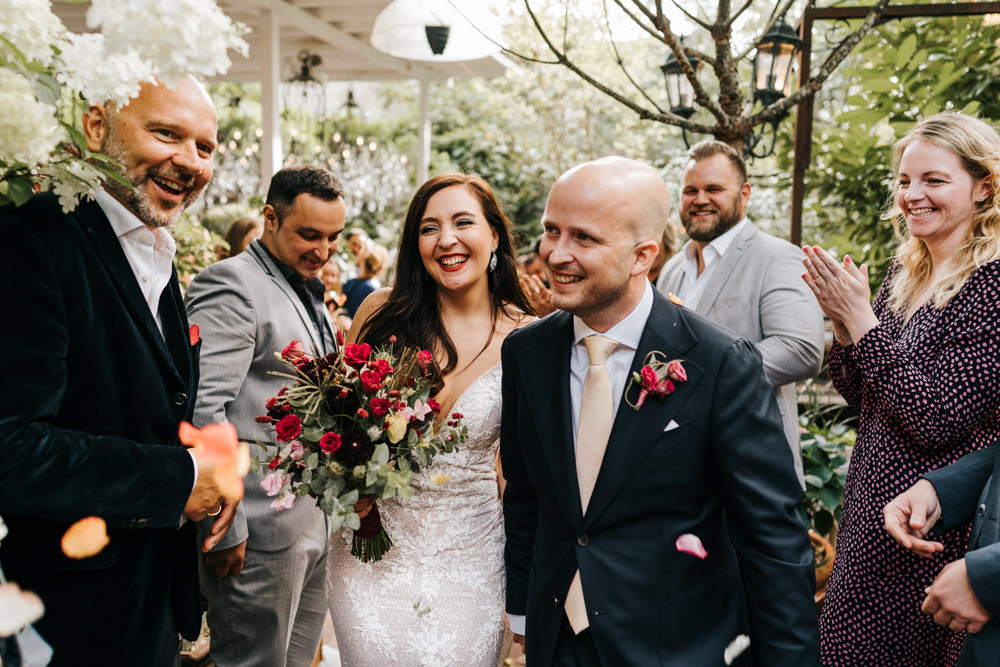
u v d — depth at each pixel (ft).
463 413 7.09
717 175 9.98
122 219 5.35
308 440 5.96
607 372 5.49
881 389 6.32
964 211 6.53
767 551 5.08
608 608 5.14
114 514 4.68
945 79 12.72
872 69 13.21
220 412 7.37
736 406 5.16
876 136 13.82
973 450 6.25
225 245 17.52
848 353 6.94
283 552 7.95
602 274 5.03
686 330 5.37
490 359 7.41
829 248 14.34
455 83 49.19
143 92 5.19
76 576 4.85
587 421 5.41
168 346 5.59
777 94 12.69
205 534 7.31
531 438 5.66
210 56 3.55
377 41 15.24
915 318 6.80
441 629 6.82
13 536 4.69
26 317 4.52
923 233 6.68
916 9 10.91
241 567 7.66
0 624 2.75
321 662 10.51
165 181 5.39
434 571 6.91
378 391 5.96
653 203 5.12
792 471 5.33
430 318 7.45
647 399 5.23
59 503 4.47
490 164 45.47
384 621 6.85
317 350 8.16
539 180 42.65
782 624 5.00
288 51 25.75
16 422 4.36
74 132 4.18
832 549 11.18
